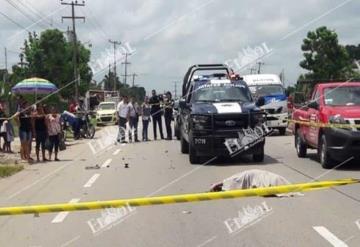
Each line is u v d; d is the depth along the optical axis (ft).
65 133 91.97
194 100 55.36
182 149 62.85
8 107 89.20
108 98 194.59
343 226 26.03
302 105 57.98
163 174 45.91
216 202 32.32
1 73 212.23
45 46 160.35
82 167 52.85
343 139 43.37
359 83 49.55
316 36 145.07
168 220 28.35
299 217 28.02
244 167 48.34
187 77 74.38
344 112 44.42
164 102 86.38
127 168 51.03
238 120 50.57
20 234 26.61
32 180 45.06
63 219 29.40
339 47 144.66
